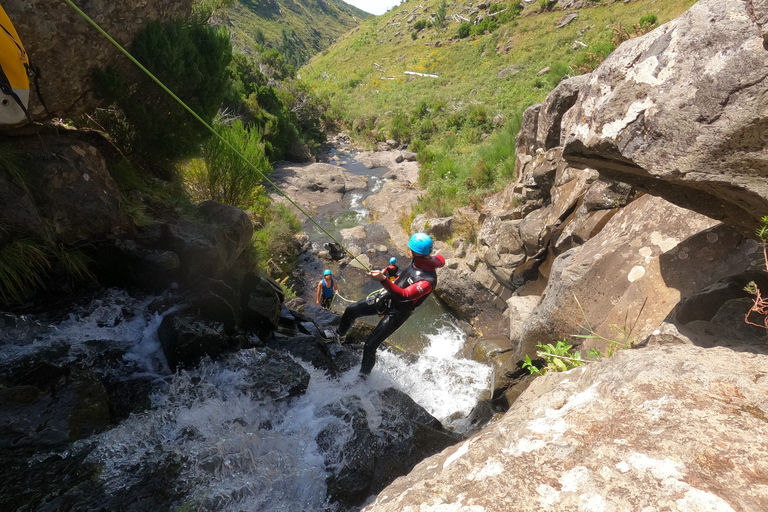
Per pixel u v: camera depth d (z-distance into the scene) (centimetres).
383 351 683
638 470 109
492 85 2850
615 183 611
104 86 445
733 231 391
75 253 430
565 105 851
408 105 3106
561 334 507
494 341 743
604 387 152
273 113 2141
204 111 558
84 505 237
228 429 327
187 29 520
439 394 626
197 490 271
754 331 250
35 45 376
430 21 4984
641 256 454
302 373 412
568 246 689
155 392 355
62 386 305
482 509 108
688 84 212
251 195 1029
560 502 106
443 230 1181
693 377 144
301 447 341
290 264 1128
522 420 143
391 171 2072
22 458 253
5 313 358
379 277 404
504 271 848
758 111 192
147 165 580
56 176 412
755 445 112
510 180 1223
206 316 440
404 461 363
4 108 309
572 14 3238
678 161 216
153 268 449
